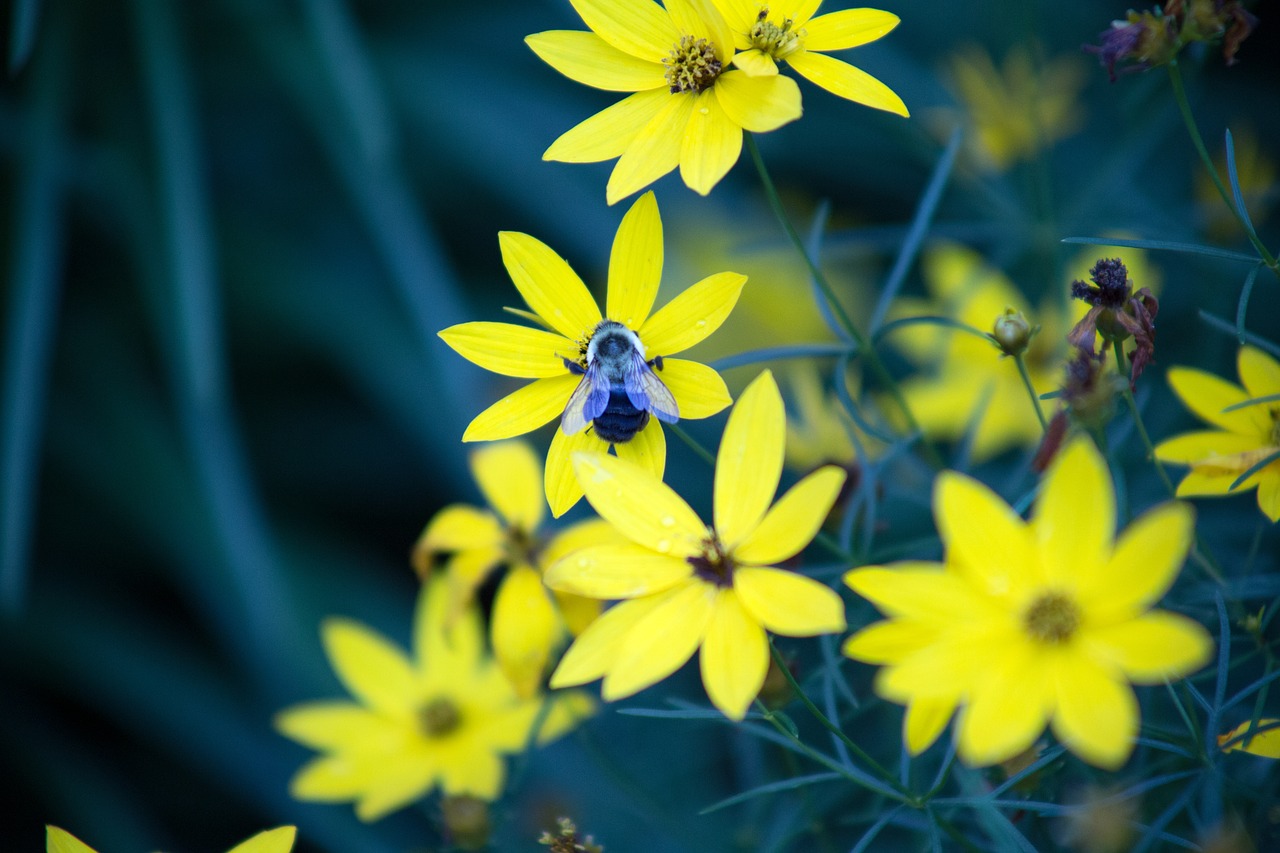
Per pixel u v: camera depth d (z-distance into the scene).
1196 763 0.38
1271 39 0.58
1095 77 0.58
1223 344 0.46
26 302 0.55
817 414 0.48
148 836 0.53
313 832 0.51
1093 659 0.34
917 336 0.49
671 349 0.38
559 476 0.37
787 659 0.38
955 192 0.53
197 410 0.55
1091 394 0.36
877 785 0.37
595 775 0.46
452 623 0.41
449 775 0.42
